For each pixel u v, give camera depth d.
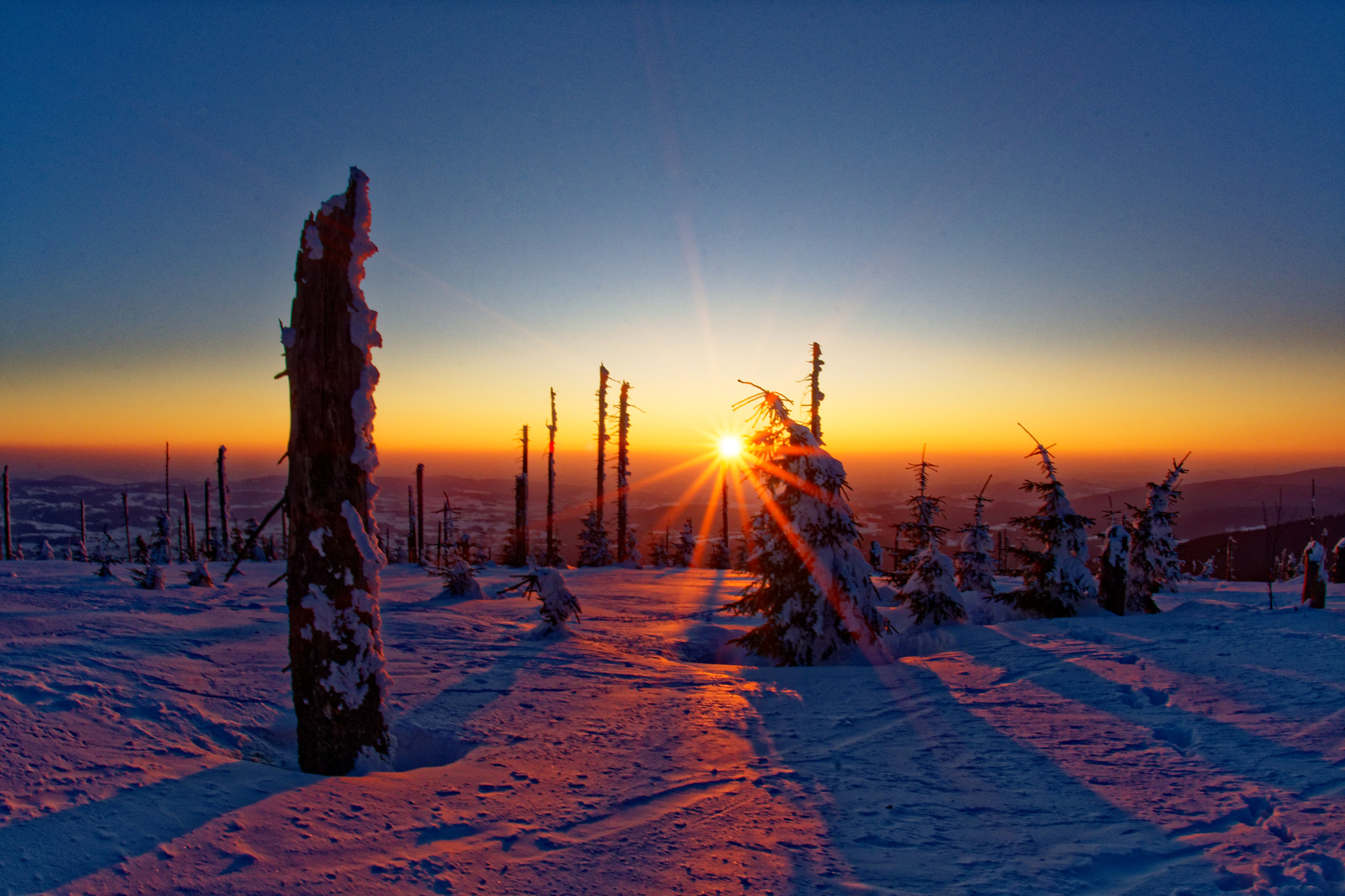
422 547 36.78
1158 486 23.66
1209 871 4.34
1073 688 9.04
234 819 4.68
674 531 58.34
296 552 6.12
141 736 5.96
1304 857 4.44
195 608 14.05
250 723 6.91
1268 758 6.24
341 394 6.14
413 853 4.47
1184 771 6.05
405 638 12.41
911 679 10.16
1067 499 15.90
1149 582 18.06
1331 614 13.16
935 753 6.77
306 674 6.05
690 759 6.57
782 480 13.33
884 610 17.42
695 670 11.05
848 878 4.32
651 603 20.02
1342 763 6.02
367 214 6.32
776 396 13.46
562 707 8.30
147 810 4.64
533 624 14.73
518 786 5.76
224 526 41.66
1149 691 8.65
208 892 3.84
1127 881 4.27
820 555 12.95
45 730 5.63
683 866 4.44
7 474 41.66
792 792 5.75
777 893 4.12
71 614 11.95
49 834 4.18
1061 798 5.59
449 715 7.80
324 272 6.14
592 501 41.97
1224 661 9.84
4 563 24.27
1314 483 24.95
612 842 4.78
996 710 8.23
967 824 5.11
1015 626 13.94
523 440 38.84
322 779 5.60
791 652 12.61
